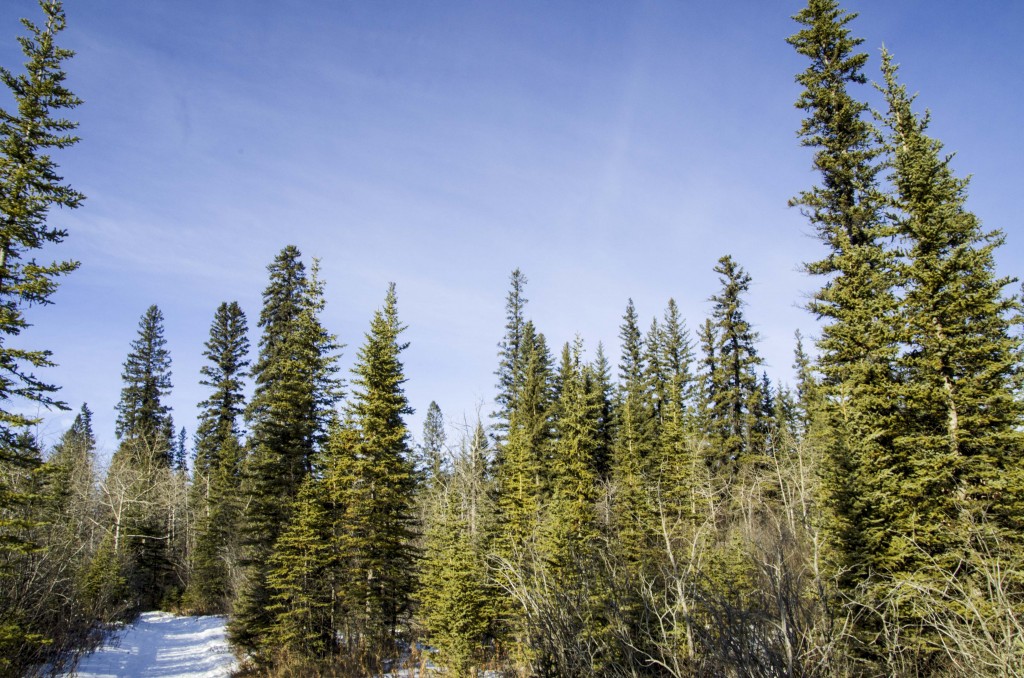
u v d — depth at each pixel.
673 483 30.02
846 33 22.73
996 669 6.66
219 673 22.23
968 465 14.12
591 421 28.34
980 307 14.75
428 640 19.64
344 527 24.92
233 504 38.78
